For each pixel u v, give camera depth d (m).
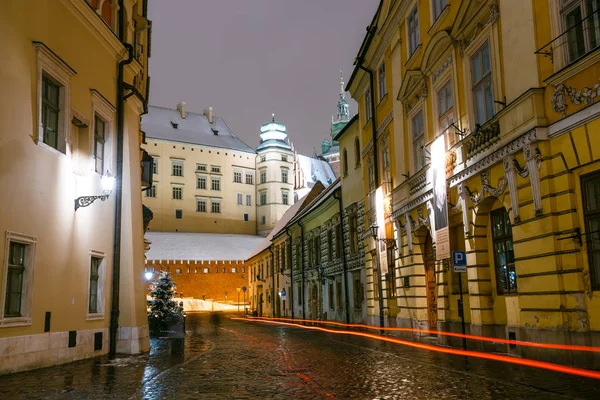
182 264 84.62
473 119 15.82
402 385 9.52
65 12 14.11
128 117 18.03
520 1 12.87
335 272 36.84
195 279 85.06
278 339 23.31
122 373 11.76
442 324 18.17
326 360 14.20
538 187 12.08
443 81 18.03
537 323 12.24
